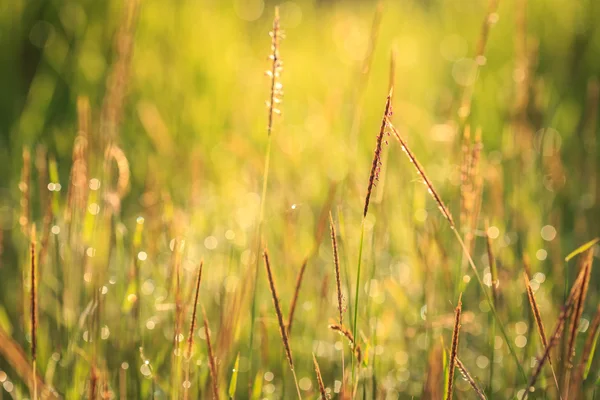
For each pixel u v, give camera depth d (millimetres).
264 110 1600
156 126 1344
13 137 1462
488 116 1379
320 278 1004
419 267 974
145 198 1052
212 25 1879
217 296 958
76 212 919
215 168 1346
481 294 1007
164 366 921
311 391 928
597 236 1097
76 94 1521
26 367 887
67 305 919
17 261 1132
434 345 911
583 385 887
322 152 1304
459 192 1016
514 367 917
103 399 871
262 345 932
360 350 832
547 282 990
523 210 1039
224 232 1057
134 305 903
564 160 1321
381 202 933
